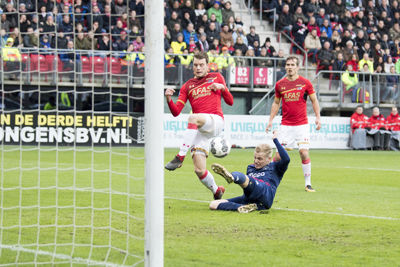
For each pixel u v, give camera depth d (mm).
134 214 13047
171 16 43719
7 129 36781
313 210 14383
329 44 47969
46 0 36312
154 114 8203
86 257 9250
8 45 34250
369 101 45938
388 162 31391
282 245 10312
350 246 10328
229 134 41469
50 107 37906
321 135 43531
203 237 10844
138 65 39281
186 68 41219
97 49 38719
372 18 51938
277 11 51094
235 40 45969
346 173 24953
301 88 19125
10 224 11797
